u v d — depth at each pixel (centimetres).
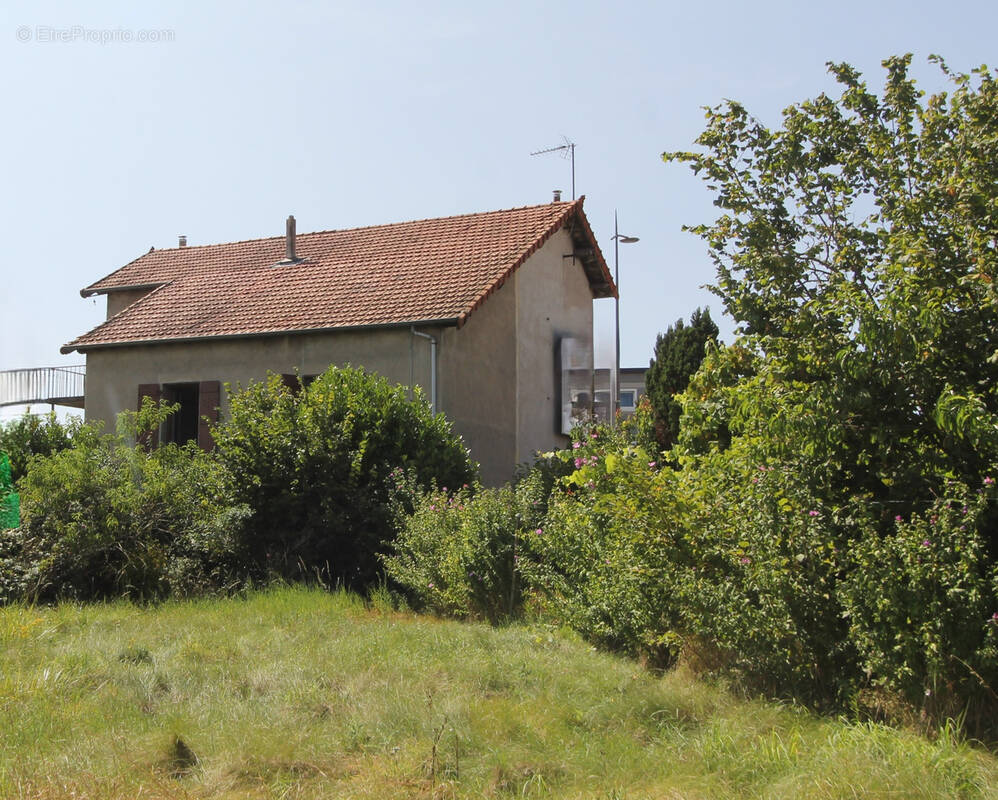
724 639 1229
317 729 1064
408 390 3312
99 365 3825
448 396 3366
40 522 2280
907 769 868
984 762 927
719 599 1217
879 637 1060
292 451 2570
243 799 883
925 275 1227
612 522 1436
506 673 1339
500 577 1981
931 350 1156
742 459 1327
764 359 1330
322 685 1273
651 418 3541
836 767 877
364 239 4259
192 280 4253
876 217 1487
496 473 3644
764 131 1570
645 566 1338
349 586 2450
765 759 943
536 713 1130
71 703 1166
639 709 1145
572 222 4194
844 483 1238
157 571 2288
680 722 1114
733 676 1241
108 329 3881
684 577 1264
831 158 1544
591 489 1527
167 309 3959
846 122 1551
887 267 1238
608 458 1368
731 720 1084
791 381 1272
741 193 1539
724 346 1598
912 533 1065
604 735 1068
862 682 1127
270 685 1266
